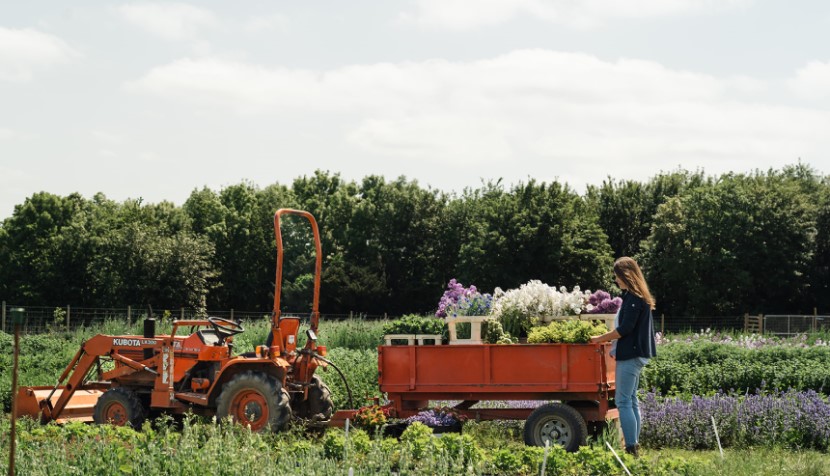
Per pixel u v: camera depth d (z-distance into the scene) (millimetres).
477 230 56938
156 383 12148
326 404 12297
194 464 7488
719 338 27688
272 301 65000
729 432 11805
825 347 19344
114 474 7508
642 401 12977
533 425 10555
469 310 13797
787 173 76312
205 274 54594
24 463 7688
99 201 76812
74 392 12961
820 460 9867
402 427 11461
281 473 7371
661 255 55219
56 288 58031
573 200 57844
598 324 11938
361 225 66000
